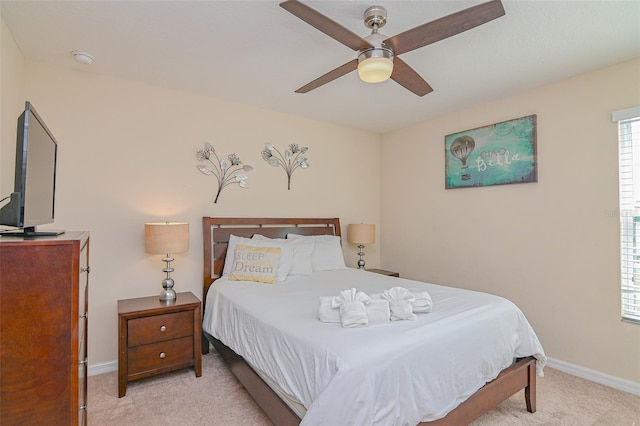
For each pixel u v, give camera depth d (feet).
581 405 7.02
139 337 7.57
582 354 8.44
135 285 9.05
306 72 8.57
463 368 5.39
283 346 5.37
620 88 7.90
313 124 12.69
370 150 14.47
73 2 5.69
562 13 5.93
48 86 8.01
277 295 7.71
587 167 8.43
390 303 5.90
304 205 12.43
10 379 3.35
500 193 10.31
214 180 10.40
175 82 9.21
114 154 8.82
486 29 6.45
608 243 8.07
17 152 3.74
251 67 8.27
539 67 8.14
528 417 6.57
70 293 3.59
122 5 5.79
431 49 7.25
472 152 11.07
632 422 6.40
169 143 9.64
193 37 6.86
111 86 8.80
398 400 4.43
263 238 10.62
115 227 8.80
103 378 8.18
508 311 6.64
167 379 8.10
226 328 7.72
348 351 4.48
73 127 8.30
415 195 13.17
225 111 10.61
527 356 6.78
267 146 11.49
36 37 6.83
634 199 7.79
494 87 9.43
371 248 14.40
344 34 5.16
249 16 6.13
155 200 9.40
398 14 6.01
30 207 4.05
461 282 11.41
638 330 7.59
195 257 10.01
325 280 9.52
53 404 3.50
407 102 10.72
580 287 8.52
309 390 4.62
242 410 6.78
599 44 7.03
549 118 9.16
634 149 7.80
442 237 12.09
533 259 9.48
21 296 3.42
